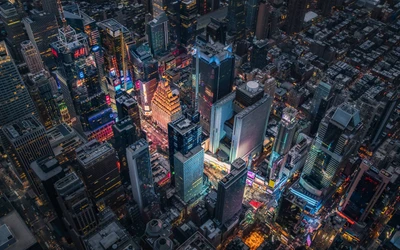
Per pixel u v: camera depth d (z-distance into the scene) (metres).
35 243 133.62
